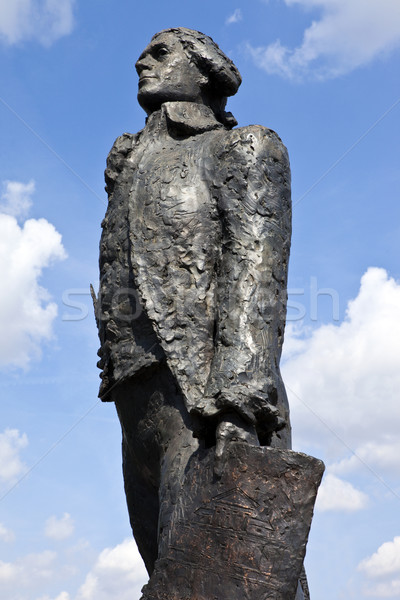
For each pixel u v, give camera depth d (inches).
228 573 195.9
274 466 199.9
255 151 233.8
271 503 198.5
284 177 236.5
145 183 240.4
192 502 203.6
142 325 231.6
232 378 208.4
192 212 232.2
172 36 264.4
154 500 240.5
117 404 238.7
